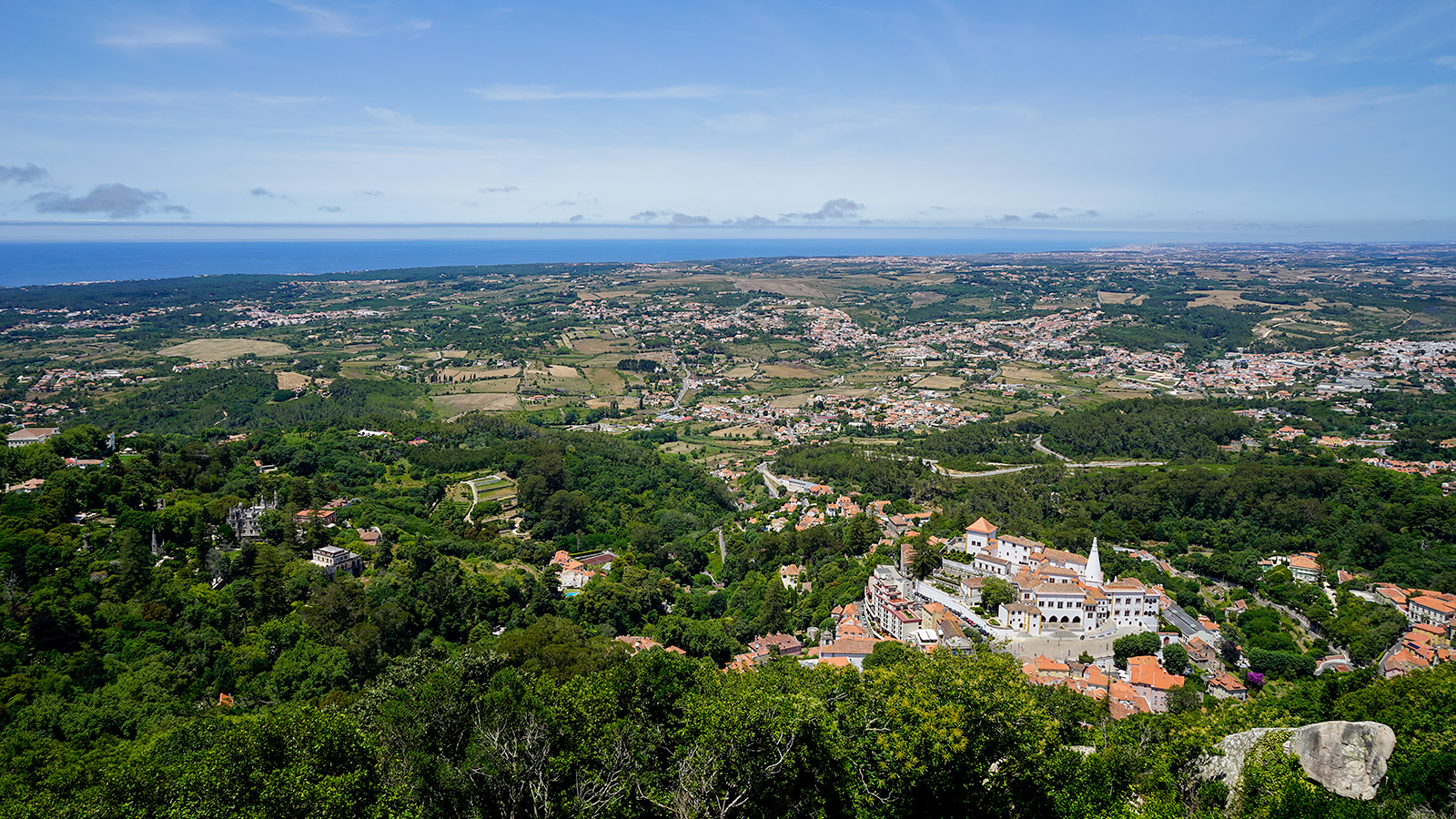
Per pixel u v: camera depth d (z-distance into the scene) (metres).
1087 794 88.25
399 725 93.69
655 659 97.12
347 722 87.12
